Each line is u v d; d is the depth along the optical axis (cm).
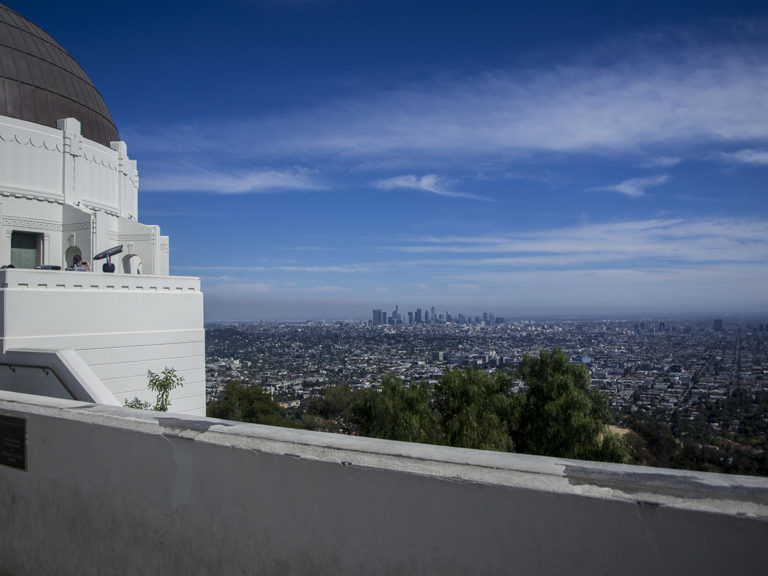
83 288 1026
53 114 1377
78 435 351
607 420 1073
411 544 236
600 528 203
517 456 235
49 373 824
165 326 1172
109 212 1484
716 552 186
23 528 380
